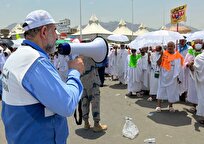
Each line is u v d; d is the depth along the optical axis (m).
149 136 5.62
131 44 9.36
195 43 7.81
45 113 1.81
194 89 7.36
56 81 1.78
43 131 1.82
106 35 21.52
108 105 8.52
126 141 5.35
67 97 1.80
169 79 7.29
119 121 6.71
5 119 1.91
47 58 1.86
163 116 7.16
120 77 12.67
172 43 7.29
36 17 1.85
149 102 8.92
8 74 1.81
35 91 1.73
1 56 11.09
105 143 5.26
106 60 2.29
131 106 8.35
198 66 6.28
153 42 8.19
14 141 1.85
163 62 7.30
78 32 23.53
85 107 5.99
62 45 2.00
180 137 5.58
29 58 1.76
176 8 14.24
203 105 6.35
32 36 1.87
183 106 8.26
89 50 2.13
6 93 1.86
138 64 9.70
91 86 5.80
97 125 5.93
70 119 6.84
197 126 6.30
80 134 5.78
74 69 2.05
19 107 1.78
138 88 9.81
